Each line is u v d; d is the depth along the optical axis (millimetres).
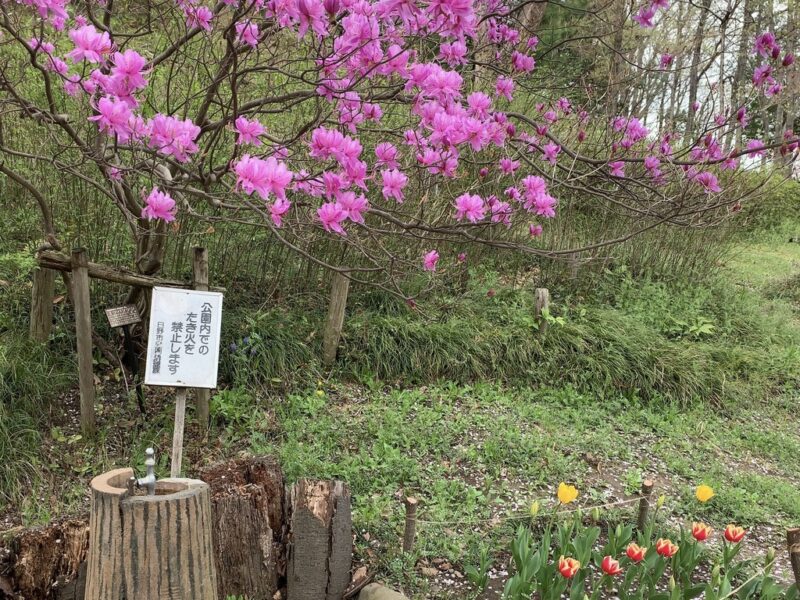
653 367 5137
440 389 4570
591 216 6797
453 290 5723
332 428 3805
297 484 2541
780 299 7680
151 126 2215
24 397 3486
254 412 3863
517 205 4371
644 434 4426
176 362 2771
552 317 5301
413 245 5207
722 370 5352
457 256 5195
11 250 4395
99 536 1810
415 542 2818
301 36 2027
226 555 2402
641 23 3980
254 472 2551
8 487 3105
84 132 4039
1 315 3936
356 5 2133
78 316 3428
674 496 3574
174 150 2295
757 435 4664
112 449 3514
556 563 2439
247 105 2963
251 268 5039
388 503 3111
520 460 3691
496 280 5984
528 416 4352
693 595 2482
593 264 6449
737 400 5172
